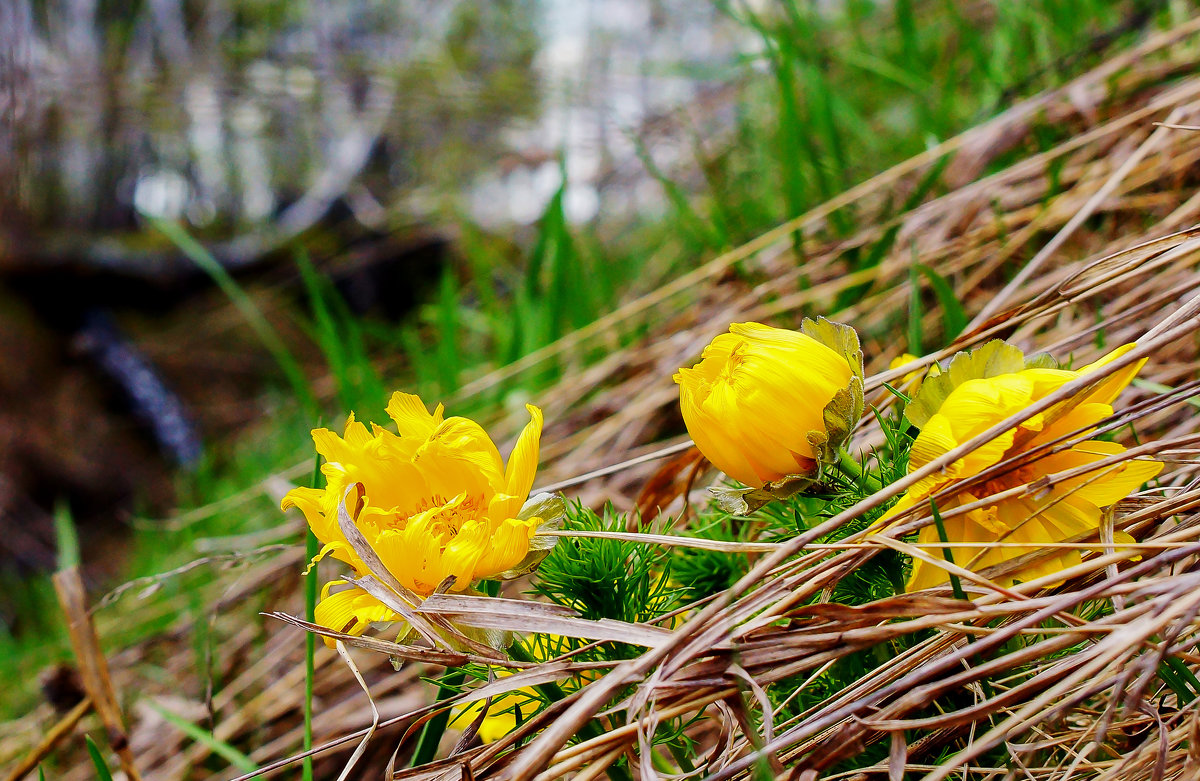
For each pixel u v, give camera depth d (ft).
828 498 0.89
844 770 0.89
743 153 2.68
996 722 0.87
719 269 1.75
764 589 0.85
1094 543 0.82
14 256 7.16
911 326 1.21
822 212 1.69
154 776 1.51
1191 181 1.46
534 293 2.21
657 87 3.59
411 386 2.61
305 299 7.36
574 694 0.83
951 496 0.84
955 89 2.18
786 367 0.84
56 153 7.77
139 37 8.13
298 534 1.70
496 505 0.86
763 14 2.66
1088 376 0.82
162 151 9.80
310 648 1.04
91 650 1.13
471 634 0.85
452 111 3.80
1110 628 0.78
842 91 2.62
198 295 7.78
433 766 0.86
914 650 0.86
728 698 0.81
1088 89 1.68
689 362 1.66
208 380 7.02
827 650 0.81
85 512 6.42
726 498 0.87
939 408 0.86
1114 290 1.33
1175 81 1.59
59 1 7.18
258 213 10.64
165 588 2.19
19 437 6.51
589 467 1.62
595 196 3.46
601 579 0.91
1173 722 0.85
